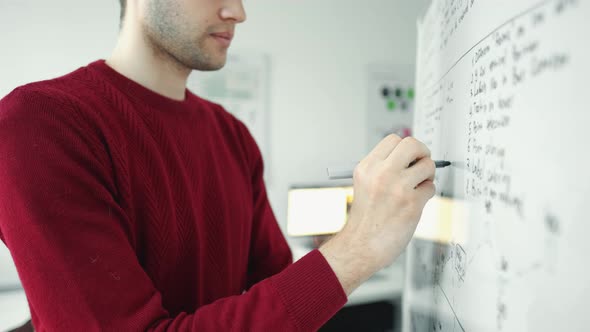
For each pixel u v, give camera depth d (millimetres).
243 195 724
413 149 394
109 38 1648
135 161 509
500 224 289
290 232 1756
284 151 1940
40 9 1539
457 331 391
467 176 372
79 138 431
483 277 320
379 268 395
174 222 541
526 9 254
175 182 557
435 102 561
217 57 594
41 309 375
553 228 221
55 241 368
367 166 413
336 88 1998
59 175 388
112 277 380
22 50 1529
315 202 1782
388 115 2096
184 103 625
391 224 388
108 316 363
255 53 1849
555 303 219
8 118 404
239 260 696
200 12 544
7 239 393
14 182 380
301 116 1953
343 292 381
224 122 756
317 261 393
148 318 384
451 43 457
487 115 320
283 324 365
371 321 1548
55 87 473
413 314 687
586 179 194
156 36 551
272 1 1855
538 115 237
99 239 390
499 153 293
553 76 221
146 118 547
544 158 230
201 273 590
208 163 641
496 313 293
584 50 195
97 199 415
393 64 2086
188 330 377
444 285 452
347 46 1997
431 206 538
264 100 1883
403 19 2078
